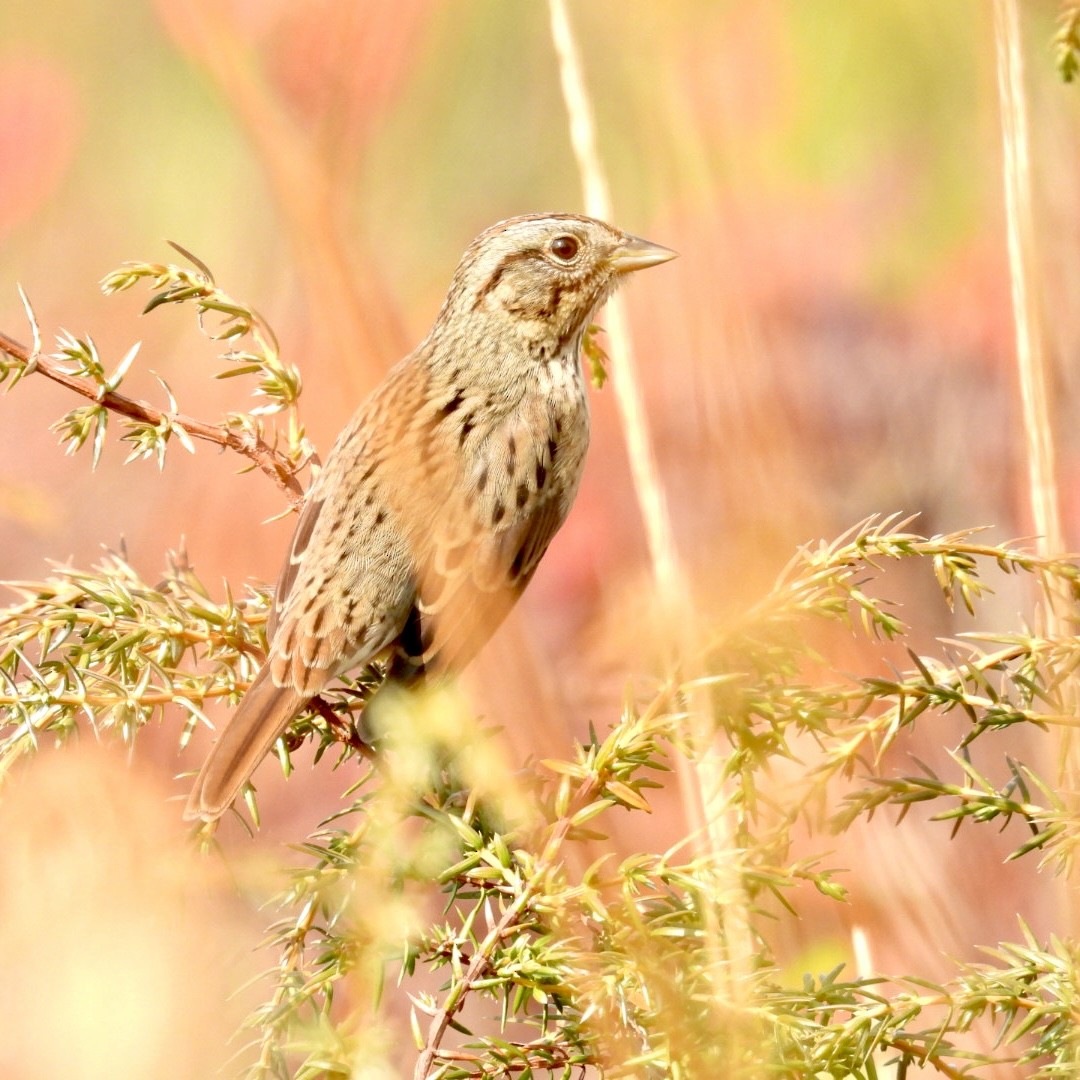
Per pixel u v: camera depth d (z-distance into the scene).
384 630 7.70
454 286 9.32
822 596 5.11
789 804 4.93
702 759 4.86
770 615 4.95
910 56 12.72
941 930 6.33
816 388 12.09
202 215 13.37
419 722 4.66
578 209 13.37
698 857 4.88
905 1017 4.77
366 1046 4.30
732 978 4.64
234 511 11.42
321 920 5.44
